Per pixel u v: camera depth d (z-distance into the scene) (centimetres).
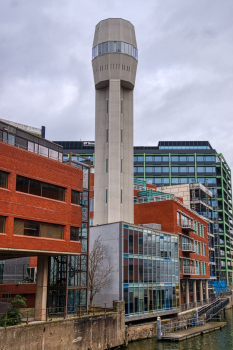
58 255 3531
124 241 4275
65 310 3350
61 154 3816
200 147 14000
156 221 5781
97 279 4288
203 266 7444
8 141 3244
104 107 6003
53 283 3662
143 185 8256
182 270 5831
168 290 5056
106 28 5988
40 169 3222
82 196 4016
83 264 3909
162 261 5019
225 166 14150
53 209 3306
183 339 4231
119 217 5519
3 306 3525
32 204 3105
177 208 5869
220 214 12925
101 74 5922
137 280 4400
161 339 4166
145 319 4544
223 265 12125
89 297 4284
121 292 4109
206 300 7081
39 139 3575
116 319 3728
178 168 13162
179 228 5872
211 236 9938
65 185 3478
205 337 4519
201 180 12975
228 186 14562
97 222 5669
